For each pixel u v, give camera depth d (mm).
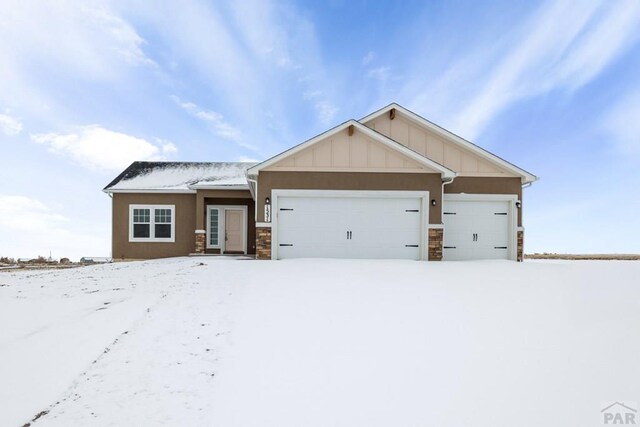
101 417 2391
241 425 2289
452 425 2240
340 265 8492
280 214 10477
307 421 2311
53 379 2873
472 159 12039
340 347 3414
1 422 2322
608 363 2994
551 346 3357
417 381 2764
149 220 15250
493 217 11930
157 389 2729
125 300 5172
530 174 11734
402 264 8789
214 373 2957
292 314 4406
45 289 6254
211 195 14844
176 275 7309
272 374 2918
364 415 2361
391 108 12312
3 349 3426
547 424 2229
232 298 5172
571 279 6770
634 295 5379
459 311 4508
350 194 10477
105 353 3332
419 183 10539
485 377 2803
